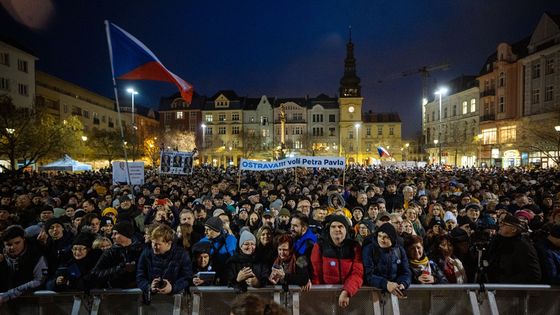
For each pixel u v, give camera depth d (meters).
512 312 4.22
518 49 49.75
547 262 4.32
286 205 9.22
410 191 10.81
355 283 4.09
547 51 41.16
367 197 10.88
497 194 12.74
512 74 48.62
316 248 4.49
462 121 62.09
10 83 41.31
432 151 69.44
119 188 12.09
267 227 5.08
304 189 12.52
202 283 4.27
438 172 25.98
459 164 59.19
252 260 4.50
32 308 4.18
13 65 41.91
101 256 4.46
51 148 29.47
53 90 52.09
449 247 5.05
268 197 11.44
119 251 4.49
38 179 18.11
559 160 27.48
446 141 63.78
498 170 30.17
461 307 4.26
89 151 43.56
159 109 86.31
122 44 7.95
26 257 4.32
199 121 84.44
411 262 4.59
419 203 9.51
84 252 4.46
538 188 13.16
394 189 12.06
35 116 28.72
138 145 51.94
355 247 4.33
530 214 7.07
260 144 79.25
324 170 31.44
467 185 15.05
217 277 4.88
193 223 6.42
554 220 5.73
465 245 5.25
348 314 4.23
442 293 4.27
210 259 4.99
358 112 82.56
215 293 4.21
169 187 14.22
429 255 5.35
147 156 55.41
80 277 4.31
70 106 56.62
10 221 7.41
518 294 4.23
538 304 4.25
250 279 4.16
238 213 8.48
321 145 80.44
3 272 4.31
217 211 6.88
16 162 34.50
